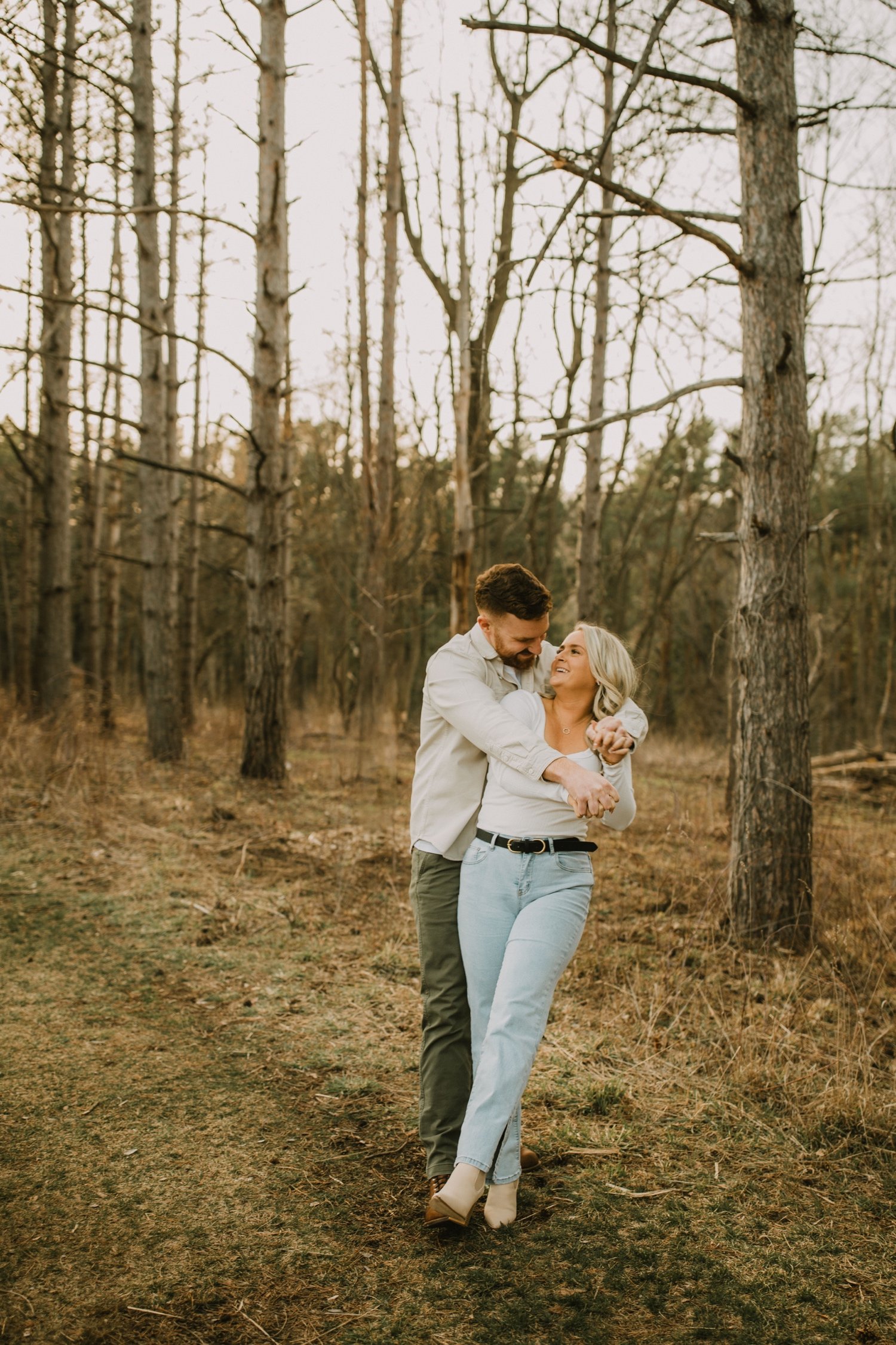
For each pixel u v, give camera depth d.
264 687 9.69
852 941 4.89
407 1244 2.49
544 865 2.58
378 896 5.62
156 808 7.68
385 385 11.45
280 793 9.08
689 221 4.79
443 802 2.76
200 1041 3.69
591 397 10.52
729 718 8.30
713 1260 2.45
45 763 8.55
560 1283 2.35
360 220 11.59
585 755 2.60
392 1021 3.91
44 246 12.05
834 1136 3.11
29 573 17.84
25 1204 2.60
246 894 5.56
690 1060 3.61
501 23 4.33
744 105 4.84
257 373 9.50
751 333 4.95
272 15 8.98
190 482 16.09
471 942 2.61
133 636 29.11
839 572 25.88
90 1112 3.11
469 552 8.71
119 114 12.05
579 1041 3.75
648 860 6.67
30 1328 2.12
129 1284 2.29
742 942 4.92
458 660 2.74
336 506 20.89
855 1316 2.25
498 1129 2.43
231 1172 2.80
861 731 20.75
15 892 5.45
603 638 2.66
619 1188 2.78
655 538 25.91
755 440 4.96
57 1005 3.97
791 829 4.93
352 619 19.23
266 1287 2.30
